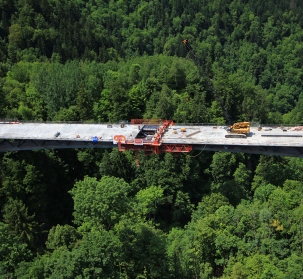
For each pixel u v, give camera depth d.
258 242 87.19
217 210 96.50
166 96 140.50
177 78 155.38
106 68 165.50
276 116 167.88
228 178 123.31
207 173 125.25
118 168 117.56
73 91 143.75
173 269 78.44
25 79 158.00
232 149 107.00
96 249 65.62
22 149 110.69
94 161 124.31
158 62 176.00
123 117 135.12
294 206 99.44
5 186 102.50
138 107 143.25
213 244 87.88
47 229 108.88
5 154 111.19
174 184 113.44
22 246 73.62
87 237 71.00
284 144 101.06
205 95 151.00
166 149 107.31
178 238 94.19
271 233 88.94
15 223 90.50
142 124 119.38
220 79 148.88
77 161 123.50
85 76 154.38
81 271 64.00
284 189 108.81
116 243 68.56
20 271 65.75
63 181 119.56
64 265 63.28
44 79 149.12
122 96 136.25
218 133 111.62
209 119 139.38
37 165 109.62
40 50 183.38
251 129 114.12
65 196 117.25
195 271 81.75
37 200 106.94
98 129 116.81
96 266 65.44
